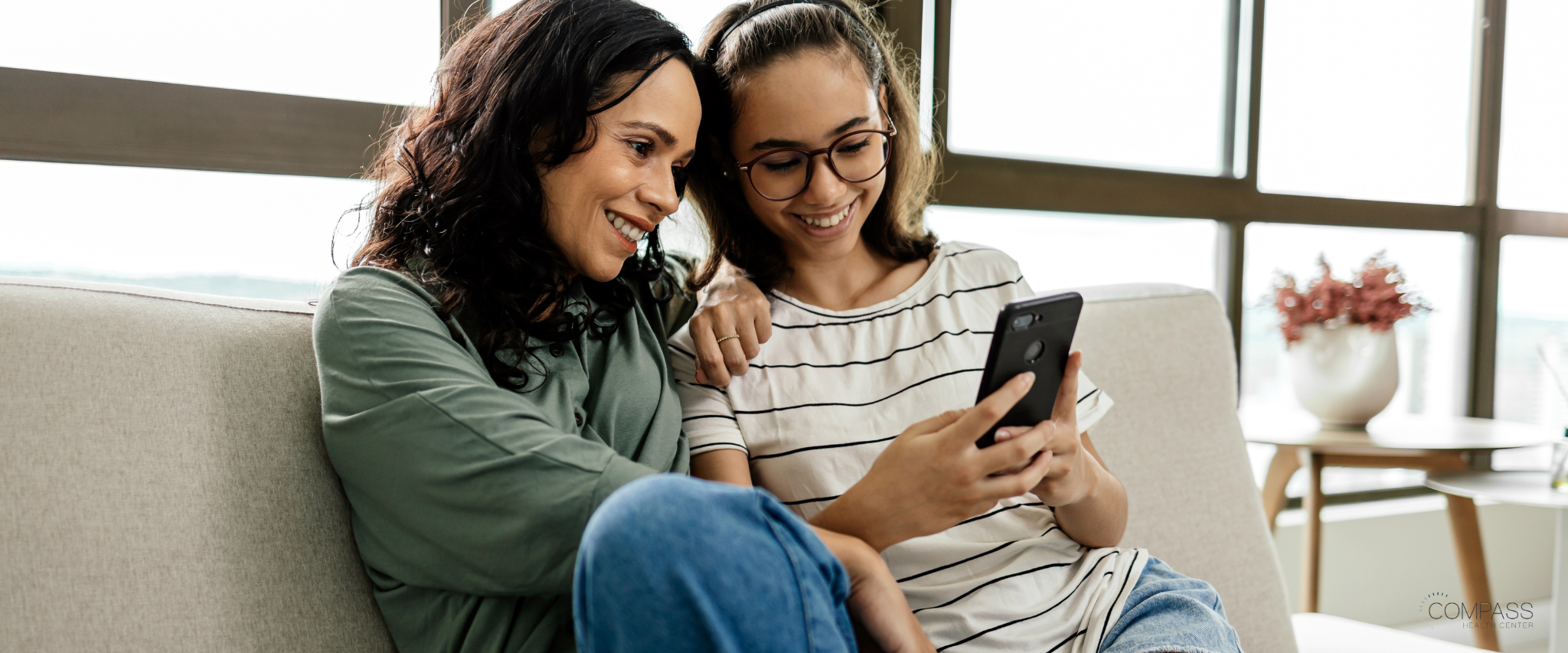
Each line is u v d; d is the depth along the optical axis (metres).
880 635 0.74
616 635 0.55
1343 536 2.59
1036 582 0.96
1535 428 2.13
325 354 0.81
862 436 0.99
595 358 0.97
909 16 1.86
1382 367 2.07
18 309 0.81
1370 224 2.70
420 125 0.99
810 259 1.11
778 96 0.97
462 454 0.72
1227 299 2.46
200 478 0.83
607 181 0.88
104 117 1.25
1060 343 0.79
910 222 1.29
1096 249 2.32
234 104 1.34
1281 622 1.26
